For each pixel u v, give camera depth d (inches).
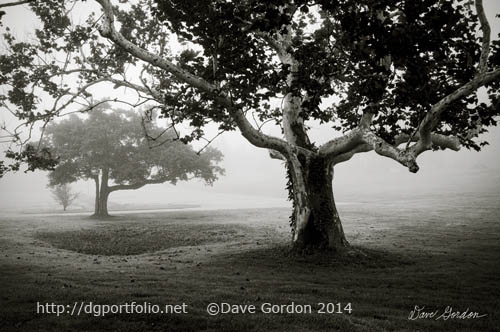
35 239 802.2
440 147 555.2
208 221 1135.0
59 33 605.9
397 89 394.9
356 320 243.3
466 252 562.6
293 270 445.7
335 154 543.5
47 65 605.9
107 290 324.2
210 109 527.2
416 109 470.9
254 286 350.0
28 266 471.5
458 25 396.8
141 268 465.4
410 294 323.6
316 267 463.2
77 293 309.4
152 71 616.7
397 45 333.4
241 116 467.8
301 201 543.2
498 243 645.9
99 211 1467.8
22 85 600.7
